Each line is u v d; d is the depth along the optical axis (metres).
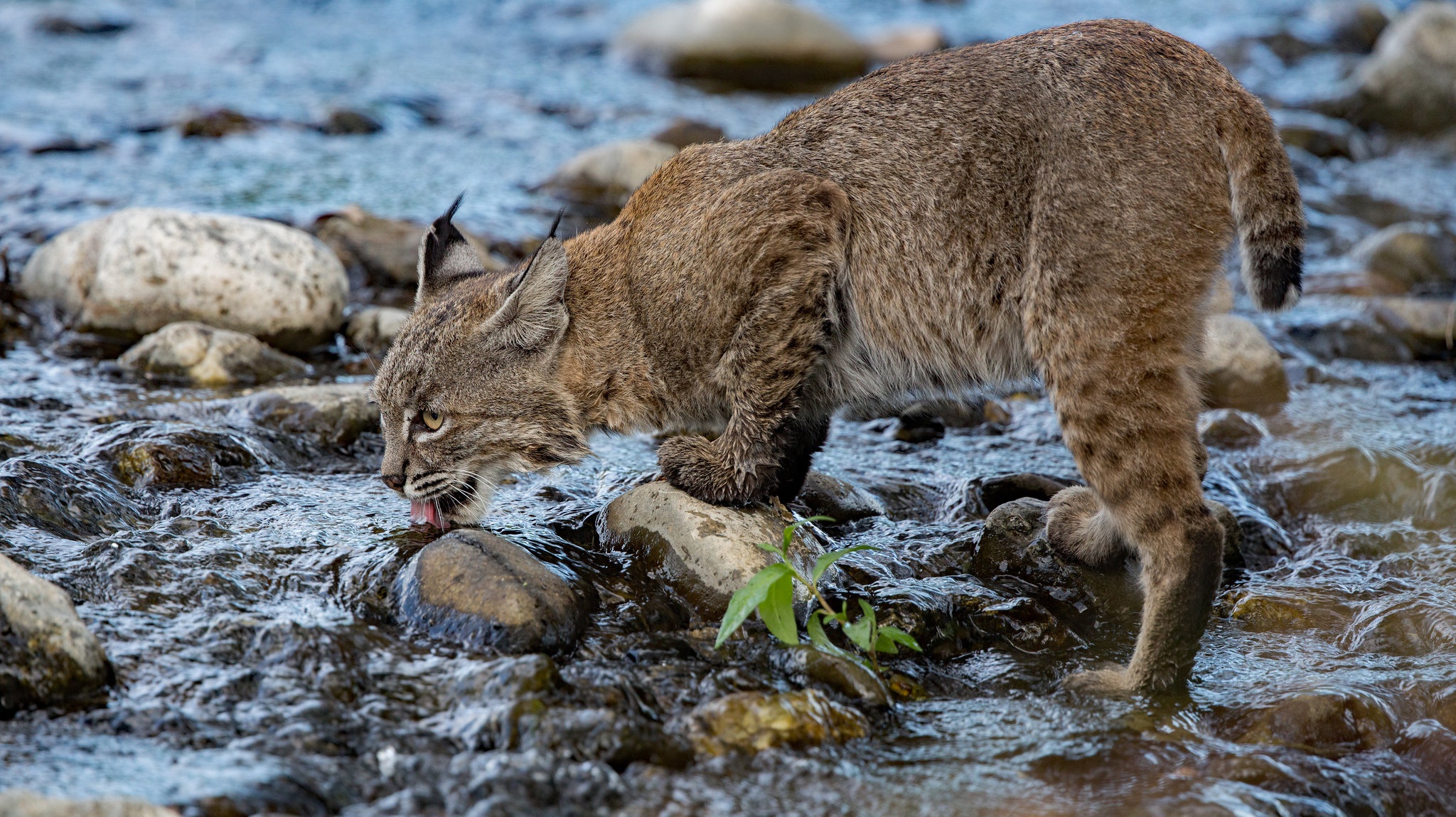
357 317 14.05
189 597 8.32
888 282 9.37
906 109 9.40
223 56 25.88
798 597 8.88
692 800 6.82
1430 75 24.09
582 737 7.05
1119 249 8.49
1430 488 11.32
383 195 17.77
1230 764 7.41
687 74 26.92
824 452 12.16
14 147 18.64
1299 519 11.29
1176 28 30.30
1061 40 9.23
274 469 10.70
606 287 9.81
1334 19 30.70
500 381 9.61
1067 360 8.59
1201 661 8.82
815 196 9.27
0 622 7.06
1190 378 8.64
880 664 8.49
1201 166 8.62
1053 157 8.78
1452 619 9.02
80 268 13.48
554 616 8.16
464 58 27.39
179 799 6.23
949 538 10.32
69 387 12.05
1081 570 9.66
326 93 23.23
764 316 9.23
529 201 18.19
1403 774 7.52
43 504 9.07
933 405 12.85
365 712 7.34
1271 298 8.86
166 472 10.05
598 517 10.01
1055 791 7.17
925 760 7.43
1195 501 8.29
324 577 8.82
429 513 9.68
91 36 26.92
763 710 7.45
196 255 13.20
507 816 6.45
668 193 9.84
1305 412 13.36
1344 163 22.55
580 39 29.52
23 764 6.54
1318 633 9.27
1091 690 8.25
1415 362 15.17
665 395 9.81
